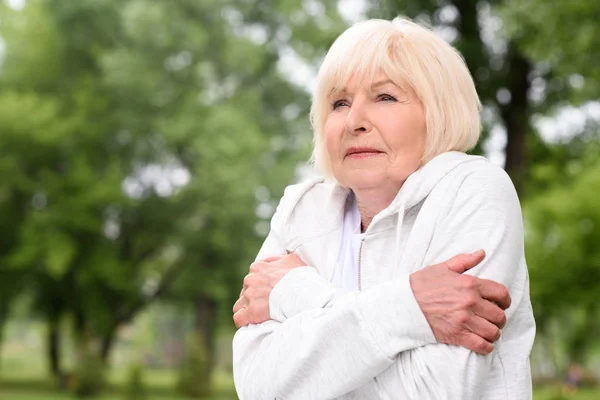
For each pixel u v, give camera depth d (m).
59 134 28.39
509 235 1.74
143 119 29.44
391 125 1.81
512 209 1.78
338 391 1.69
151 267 33.78
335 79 1.87
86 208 28.45
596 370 56.56
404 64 1.81
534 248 25.77
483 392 1.71
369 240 1.85
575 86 11.91
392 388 1.66
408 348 1.64
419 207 1.83
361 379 1.67
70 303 31.47
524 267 1.81
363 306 1.67
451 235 1.74
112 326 30.70
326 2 21.73
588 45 9.12
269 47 30.73
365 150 1.84
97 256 29.22
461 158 1.83
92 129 29.30
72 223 28.28
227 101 30.45
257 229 28.92
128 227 31.02
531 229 26.03
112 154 30.56
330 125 1.88
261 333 1.86
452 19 13.52
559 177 15.52
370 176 1.83
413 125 1.82
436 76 1.82
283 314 1.84
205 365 27.64
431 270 1.67
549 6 9.16
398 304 1.65
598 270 25.34
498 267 1.71
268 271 1.93
